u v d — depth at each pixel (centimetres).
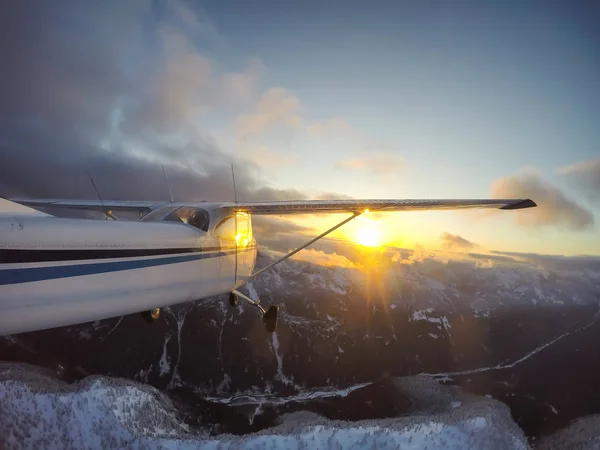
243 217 1134
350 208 1041
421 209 1073
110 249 640
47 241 549
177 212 937
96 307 620
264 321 1340
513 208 1086
